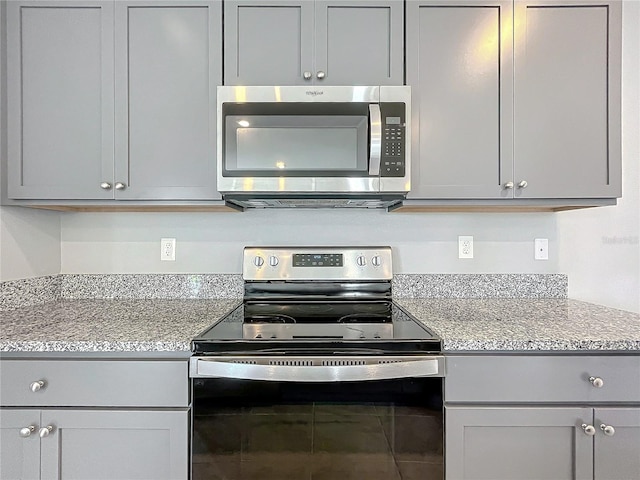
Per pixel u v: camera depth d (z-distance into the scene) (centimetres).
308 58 150
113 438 113
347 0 151
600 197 152
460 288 186
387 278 178
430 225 187
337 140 146
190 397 113
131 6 151
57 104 150
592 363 115
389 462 113
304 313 152
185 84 151
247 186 145
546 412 114
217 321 138
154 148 151
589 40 152
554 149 152
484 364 115
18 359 114
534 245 187
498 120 152
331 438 112
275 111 145
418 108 152
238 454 112
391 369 110
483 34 152
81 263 186
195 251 186
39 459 113
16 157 150
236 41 150
